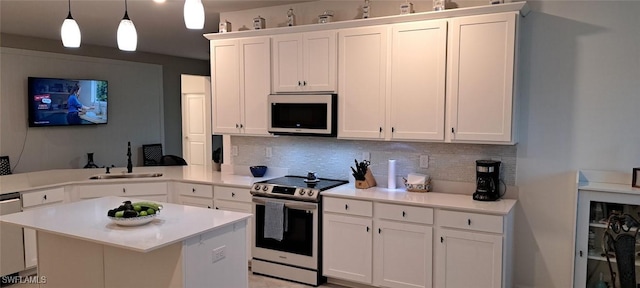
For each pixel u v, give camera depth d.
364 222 3.59
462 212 3.20
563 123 3.36
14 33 5.89
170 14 4.77
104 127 7.14
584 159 3.31
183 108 9.03
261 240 4.08
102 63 7.04
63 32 2.89
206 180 4.46
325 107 3.91
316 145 4.41
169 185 4.61
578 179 3.20
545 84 3.39
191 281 2.52
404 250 3.45
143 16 4.87
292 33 4.10
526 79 3.46
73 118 6.60
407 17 3.54
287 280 3.96
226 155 4.98
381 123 3.74
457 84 3.41
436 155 3.83
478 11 3.29
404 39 3.59
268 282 3.92
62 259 2.98
